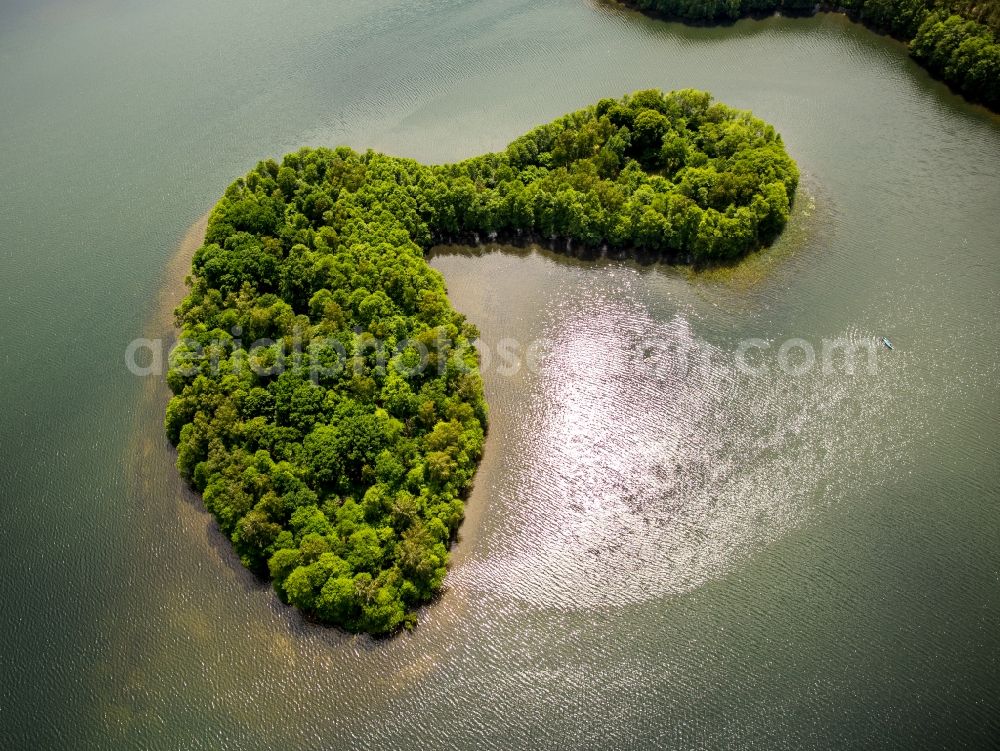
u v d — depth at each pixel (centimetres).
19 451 19212
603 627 15025
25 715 14975
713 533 16150
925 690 13825
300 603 14888
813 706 13800
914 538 15662
